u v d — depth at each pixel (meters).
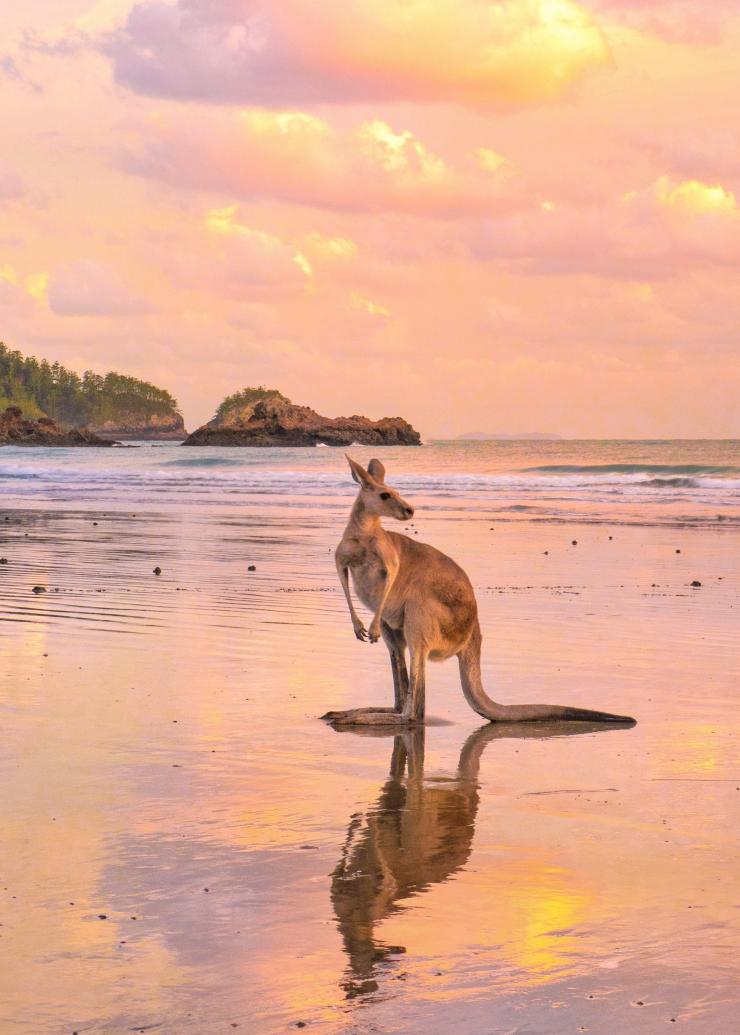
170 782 5.87
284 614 11.95
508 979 3.61
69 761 6.23
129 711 7.50
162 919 4.07
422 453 90.69
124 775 5.98
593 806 5.57
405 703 7.63
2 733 6.84
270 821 5.26
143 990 3.53
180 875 4.52
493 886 4.43
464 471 56.66
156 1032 3.28
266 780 5.96
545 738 7.11
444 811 5.47
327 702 7.96
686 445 113.25
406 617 7.55
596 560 17.73
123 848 4.83
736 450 89.50
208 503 32.50
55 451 105.00
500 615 12.13
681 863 4.70
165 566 16.47
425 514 28.14
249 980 3.60
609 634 10.93
